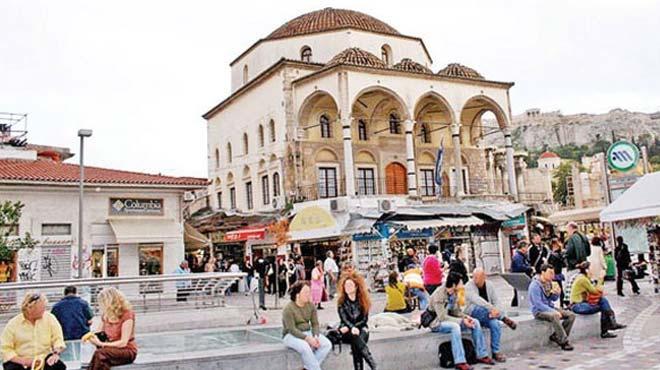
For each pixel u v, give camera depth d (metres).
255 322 16.86
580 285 11.53
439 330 9.66
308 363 8.33
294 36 40.00
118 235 22.62
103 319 7.75
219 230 36.03
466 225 29.55
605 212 18.50
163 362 7.66
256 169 38.97
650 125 191.75
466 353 9.62
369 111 37.91
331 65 32.72
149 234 23.36
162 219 24.33
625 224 23.64
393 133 39.00
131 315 7.74
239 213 36.62
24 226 21.48
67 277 22.17
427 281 15.38
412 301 14.84
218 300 16.92
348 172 31.94
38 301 7.30
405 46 41.66
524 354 10.22
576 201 59.62
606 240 29.72
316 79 34.06
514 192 38.19
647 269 25.00
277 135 36.28
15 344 7.21
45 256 21.86
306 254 31.64
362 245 28.53
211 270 26.19
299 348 8.37
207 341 11.61
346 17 41.62
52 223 22.12
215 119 45.84
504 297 20.30
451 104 36.41
